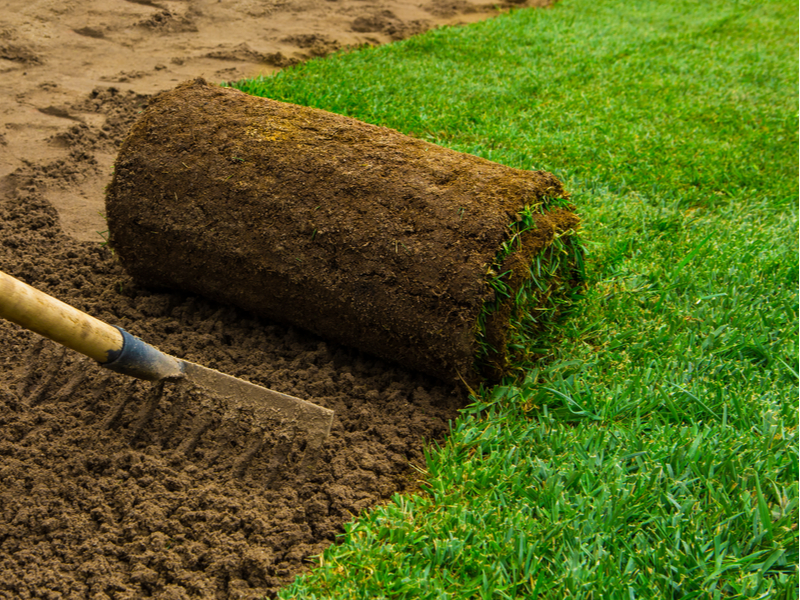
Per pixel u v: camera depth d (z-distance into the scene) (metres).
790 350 1.53
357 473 1.38
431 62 2.54
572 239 1.51
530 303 1.48
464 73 2.47
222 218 1.50
